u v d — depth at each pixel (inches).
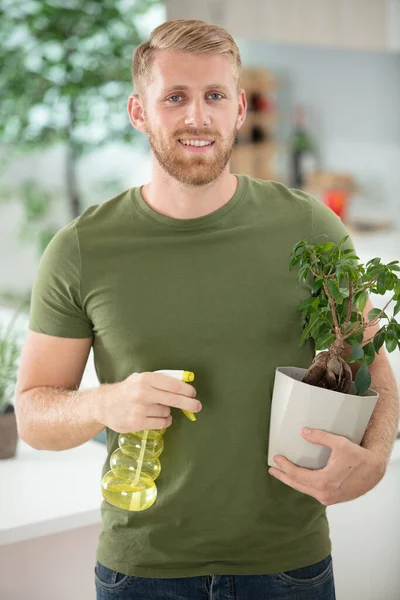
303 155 168.1
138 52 54.6
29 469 76.0
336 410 49.1
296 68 167.5
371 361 49.3
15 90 192.5
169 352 54.3
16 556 68.5
